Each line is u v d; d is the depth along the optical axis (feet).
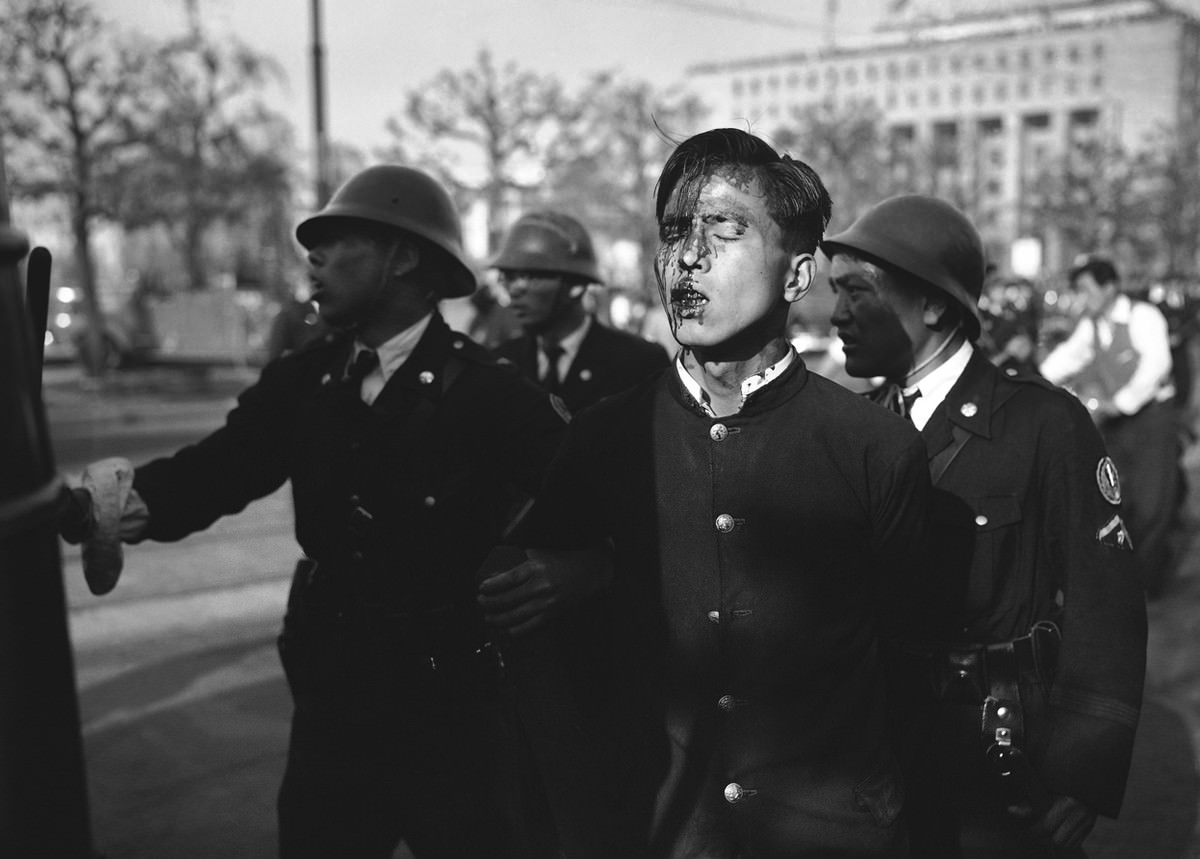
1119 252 172.35
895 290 7.34
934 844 6.85
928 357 7.37
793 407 5.28
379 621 6.97
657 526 5.34
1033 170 316.81
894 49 328.90
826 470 5.21
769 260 5.13
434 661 6.95
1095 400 20.07
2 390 2.97
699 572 5.25
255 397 7.55
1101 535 6.80
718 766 5.22
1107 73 301.02
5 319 3.01
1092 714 6.52
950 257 7.31
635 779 5.40
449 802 6.97
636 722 5.41
